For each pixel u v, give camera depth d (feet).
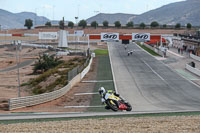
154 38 266.77
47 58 228.43
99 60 239.71
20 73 213.46
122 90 124.16
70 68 184.44
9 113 73.87
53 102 104.58
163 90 123.34
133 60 232.94
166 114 57.82
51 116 58.13
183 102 97.14
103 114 59.31
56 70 179.01
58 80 145.38
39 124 44.55
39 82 158.92
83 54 284.00
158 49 276.21
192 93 116.47
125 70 183.32
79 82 147.74
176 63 212.84
